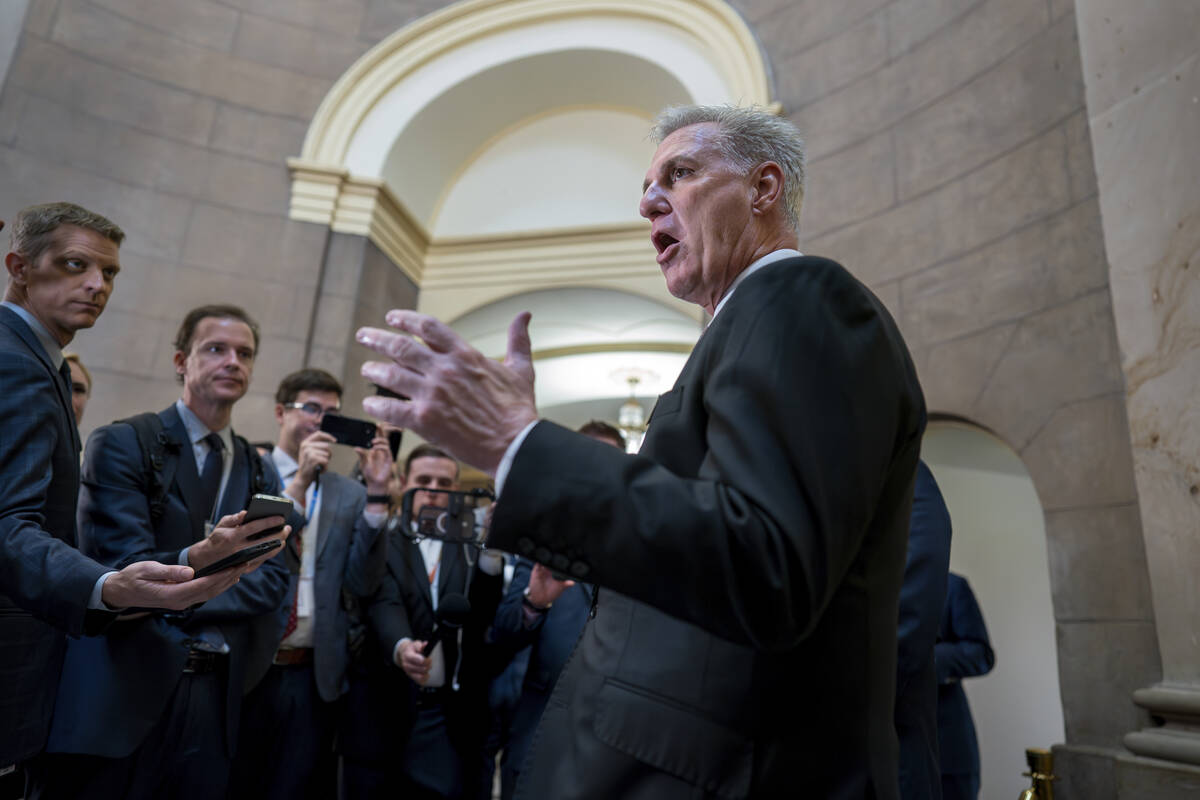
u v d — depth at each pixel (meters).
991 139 4.41
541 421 0.88
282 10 7.07
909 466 1.03
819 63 5.62
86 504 2.07
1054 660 5.12
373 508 3.01
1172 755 2.80
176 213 6.22
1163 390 3.05
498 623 3.01
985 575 5.20
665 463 0.98
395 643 2.97
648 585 0.80
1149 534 3.06
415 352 0.86
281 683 2.72
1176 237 3.06
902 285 4.69
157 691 1.95
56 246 1.92
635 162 7.27
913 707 1.68
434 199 7.66
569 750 0.98
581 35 6.87
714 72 6.32
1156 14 3.30
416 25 7.10
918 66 4.98
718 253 1.28
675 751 0.91
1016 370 3.99
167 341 5.95
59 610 1.53
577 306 7.43
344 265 6.49
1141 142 3.28
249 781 2.63
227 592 2.19
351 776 2.95
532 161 7.62
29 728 1.72
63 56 6.06
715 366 0.98
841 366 0.89
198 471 2.32
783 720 0.91
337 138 6.79
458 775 2.96
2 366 1.66
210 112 6.56
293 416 3.27
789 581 0.77
